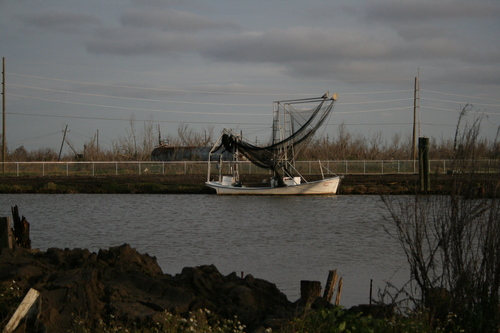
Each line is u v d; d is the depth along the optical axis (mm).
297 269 20859
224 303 12039
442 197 13391
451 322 12008
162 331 10016
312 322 10969
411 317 11820
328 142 108875
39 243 27578
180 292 11703
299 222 36062
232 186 55562
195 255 24047
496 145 12641
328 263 21984
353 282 18625
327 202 48625
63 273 11773
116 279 12094
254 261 22516
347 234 30484
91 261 13062
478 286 12391
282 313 11867
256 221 36875
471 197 12547
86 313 10445
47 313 10180
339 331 10406
